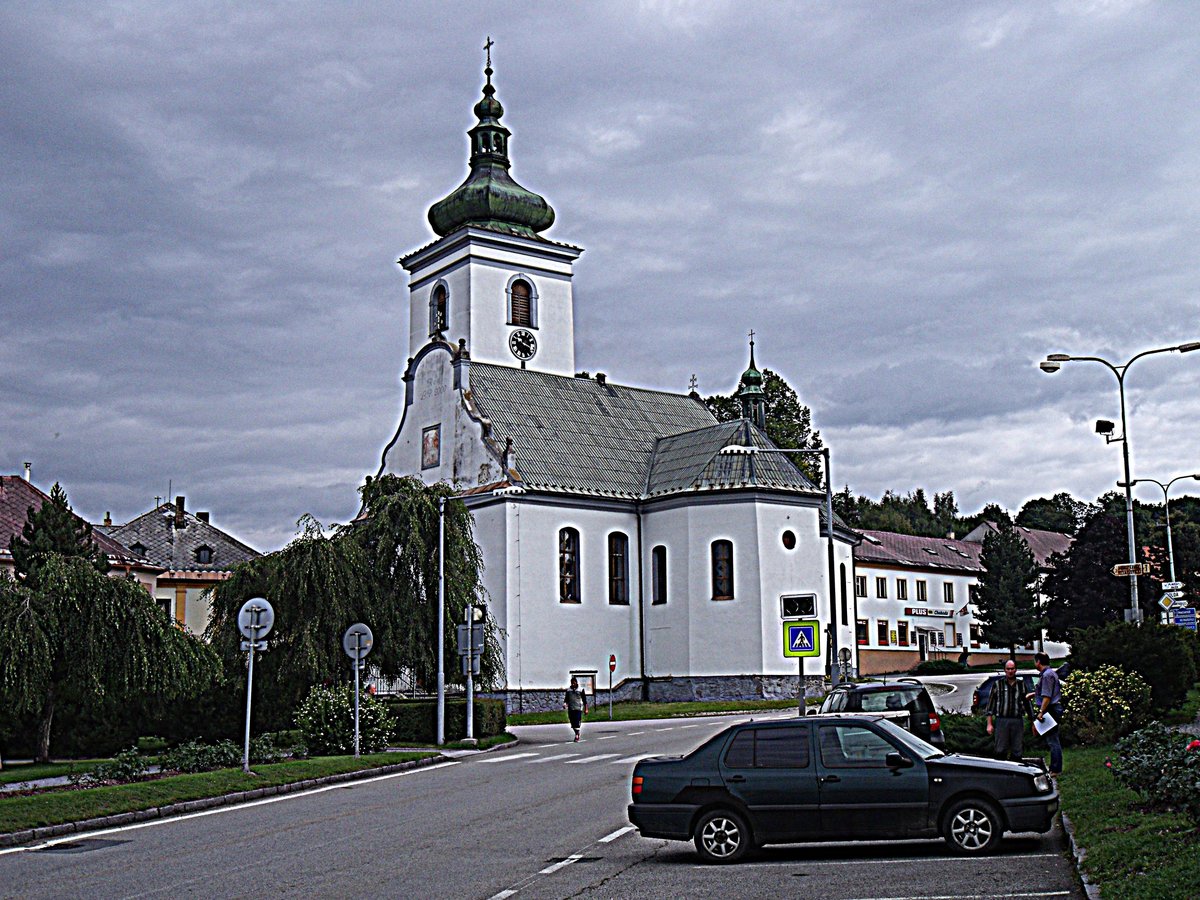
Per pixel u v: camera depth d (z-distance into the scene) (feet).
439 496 152.15
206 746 95.81
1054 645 332.60
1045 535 403.34
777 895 44.01
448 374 205.36
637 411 226.38
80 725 120.37
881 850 54.24
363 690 142.41
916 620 317.42
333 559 137.69
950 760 52.85
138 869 52.49
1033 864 48.26
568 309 232.53
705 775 53.21
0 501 189.78
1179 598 132.87
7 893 47.47
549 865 51.75
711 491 194.49
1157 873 39.40
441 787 85.71
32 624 104.73
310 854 55.52
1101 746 92.32
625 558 200.95
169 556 255.29
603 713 175.11
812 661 194.70
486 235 223.71
